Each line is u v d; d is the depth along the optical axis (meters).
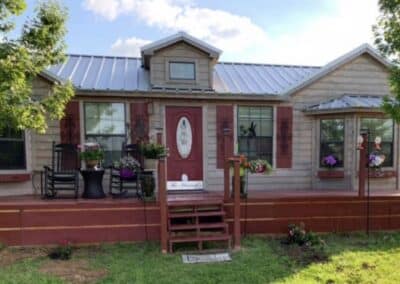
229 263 5.16
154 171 7.42
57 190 6.95
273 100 8.10
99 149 6.79
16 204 6.02
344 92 8.58
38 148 7.28
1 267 5.02
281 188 8.23
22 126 4.87
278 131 8.23
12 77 4.52
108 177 7.59
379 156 7.34
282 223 6.84
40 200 6.39
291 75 9.50
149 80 7.94
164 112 7.74
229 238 5.91
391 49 5.18
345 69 8.56
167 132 7.75
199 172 7.89
